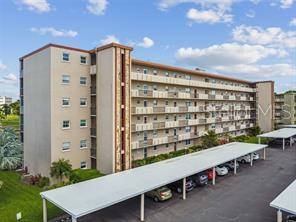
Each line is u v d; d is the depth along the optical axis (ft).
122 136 99.55
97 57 101.71
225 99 175.52
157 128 123.03
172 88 135.74
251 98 214.90
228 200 76.89
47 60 95.14
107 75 97.60
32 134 107.86
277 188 87.71
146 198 79.00
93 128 104.88
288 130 197.88
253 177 101.24
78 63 101.45
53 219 64.18
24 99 114.62
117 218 64.95
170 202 75.61
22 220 63.67
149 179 74.33
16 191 87.45
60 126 96.43
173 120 139.03
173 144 142.00
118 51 96.63
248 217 65.10
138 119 119.44
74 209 53.62
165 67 125.70
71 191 64.39
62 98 96.84
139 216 66.08
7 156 119.03
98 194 62.13
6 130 152.35
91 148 106.11
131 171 83.66
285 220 62.64
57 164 91.20
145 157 124.06
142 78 110.83
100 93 100.94
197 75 154.10
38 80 101.86
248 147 130.41
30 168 110.22
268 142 184.96
